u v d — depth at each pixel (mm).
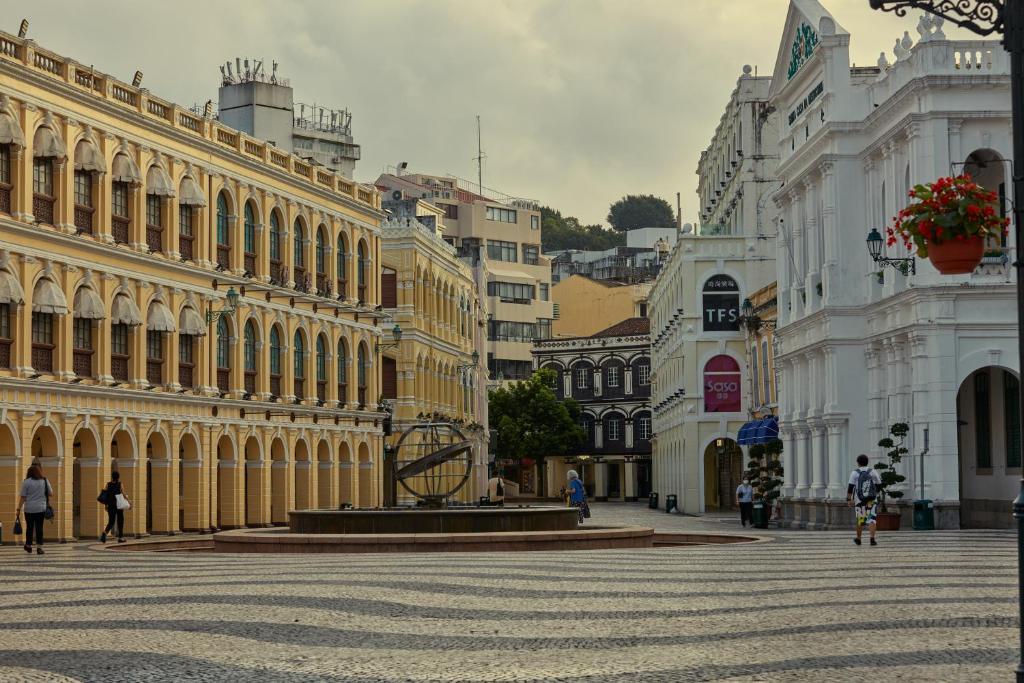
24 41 49094
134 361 56312
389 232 90062
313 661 14477
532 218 169000
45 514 38250
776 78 66750
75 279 52469
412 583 24109
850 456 56781
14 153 49125
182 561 33500
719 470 102938
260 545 38469
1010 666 13609
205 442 61469
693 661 14297
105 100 53750
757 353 87312
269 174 67688
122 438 55750
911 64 52062
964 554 32062
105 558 35812
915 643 15312
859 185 57094
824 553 33719
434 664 14258
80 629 17234
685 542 44062
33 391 49656
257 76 86000
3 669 13938
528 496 155625
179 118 59906
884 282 53875
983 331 48781
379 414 80688
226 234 64625
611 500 155125
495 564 29969
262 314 67312
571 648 15391
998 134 50125
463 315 107000
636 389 153000
